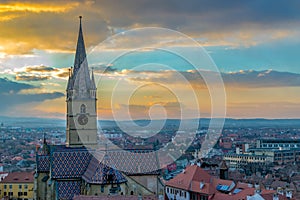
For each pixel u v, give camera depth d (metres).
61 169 176.12
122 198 124.88
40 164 195.50
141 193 169.00
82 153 180.38
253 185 157.62
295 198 149.75
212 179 163.75
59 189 172.62
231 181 156.00
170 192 173.25
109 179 157.88
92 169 166.38
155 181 173.62
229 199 140.62
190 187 160.25
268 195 132.88
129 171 170.75
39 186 194.62
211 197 148.75
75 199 124.31
